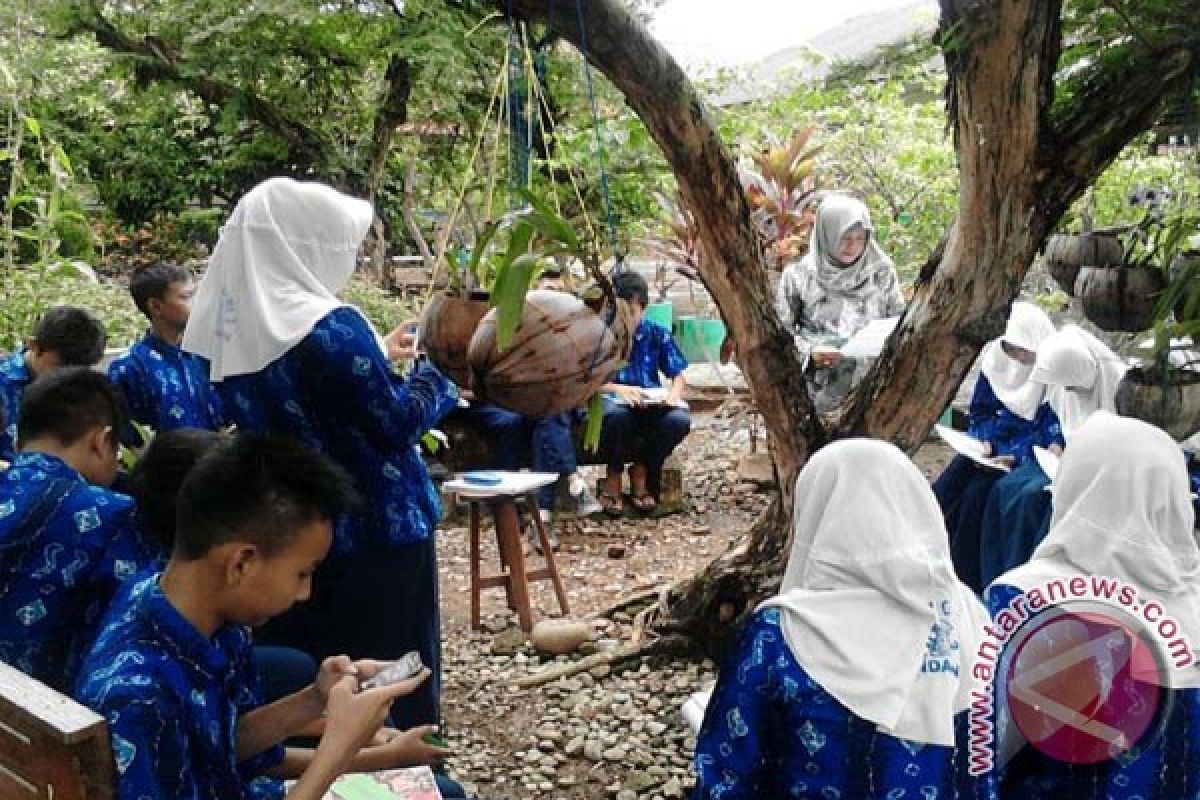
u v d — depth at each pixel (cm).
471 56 714
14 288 494
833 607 170
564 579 507
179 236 941
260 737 179
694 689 376
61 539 203
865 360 521
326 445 254
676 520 593
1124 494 189
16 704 126
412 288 827
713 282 331
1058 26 279
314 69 808
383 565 268
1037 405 408
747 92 890
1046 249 380
